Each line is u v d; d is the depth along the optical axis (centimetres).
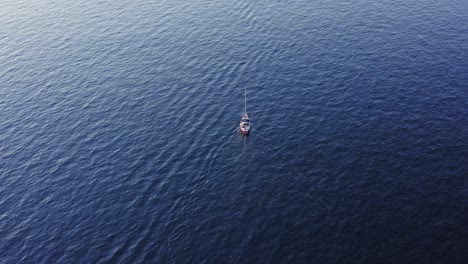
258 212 8338
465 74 11606
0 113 11375
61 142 10388
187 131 10419
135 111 11162
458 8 14775
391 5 15175
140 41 13962
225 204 8550
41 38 14425
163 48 13562
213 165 9438
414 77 11625
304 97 11219
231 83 11906
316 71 12112
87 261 7700
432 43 12962
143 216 8425
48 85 12281
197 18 15112
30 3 16750
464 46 12738
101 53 13488
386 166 9162
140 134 10438
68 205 8806
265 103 11119
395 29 13750
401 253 7419
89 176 9431
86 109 11344
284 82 11794
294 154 9588
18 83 12419
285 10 15275
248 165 9381
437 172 8944
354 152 9550
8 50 13888
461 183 8669
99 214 8550
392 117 10412
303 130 10219
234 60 12812
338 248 7569
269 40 13625
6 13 16088
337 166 9225
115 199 8838
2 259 7856
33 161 9919
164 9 15825
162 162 9612
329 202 8444
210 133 10300
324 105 10919
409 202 8344
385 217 8075
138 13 15638
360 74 11869
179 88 11856
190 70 12525
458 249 7431
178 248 7769
